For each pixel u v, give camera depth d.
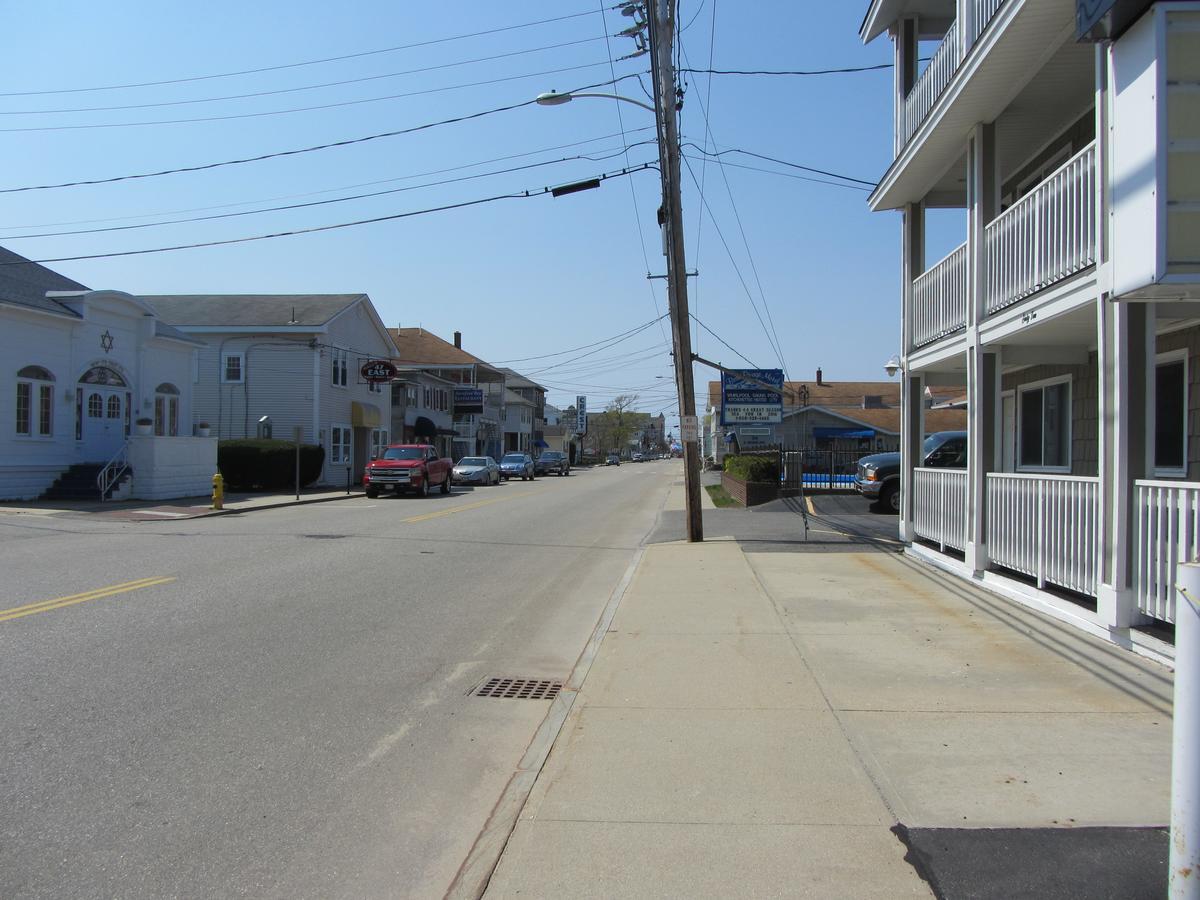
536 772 4.84
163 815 4.36
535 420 97.75
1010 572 10.13
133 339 26.70
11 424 22.33
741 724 5.55
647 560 13.02
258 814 4.40
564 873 3.71
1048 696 5.95
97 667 6.89
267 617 8.91
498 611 9.67
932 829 3.99
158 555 13.30
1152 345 7.04
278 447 31.02
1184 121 6.02
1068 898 3.37
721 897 3.48
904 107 13.62
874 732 5.33
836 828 4.05
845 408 55.03
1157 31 6.02
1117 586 7.11
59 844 4.03
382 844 4.12
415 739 5.54
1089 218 7.61
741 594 10.04
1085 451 11.70
